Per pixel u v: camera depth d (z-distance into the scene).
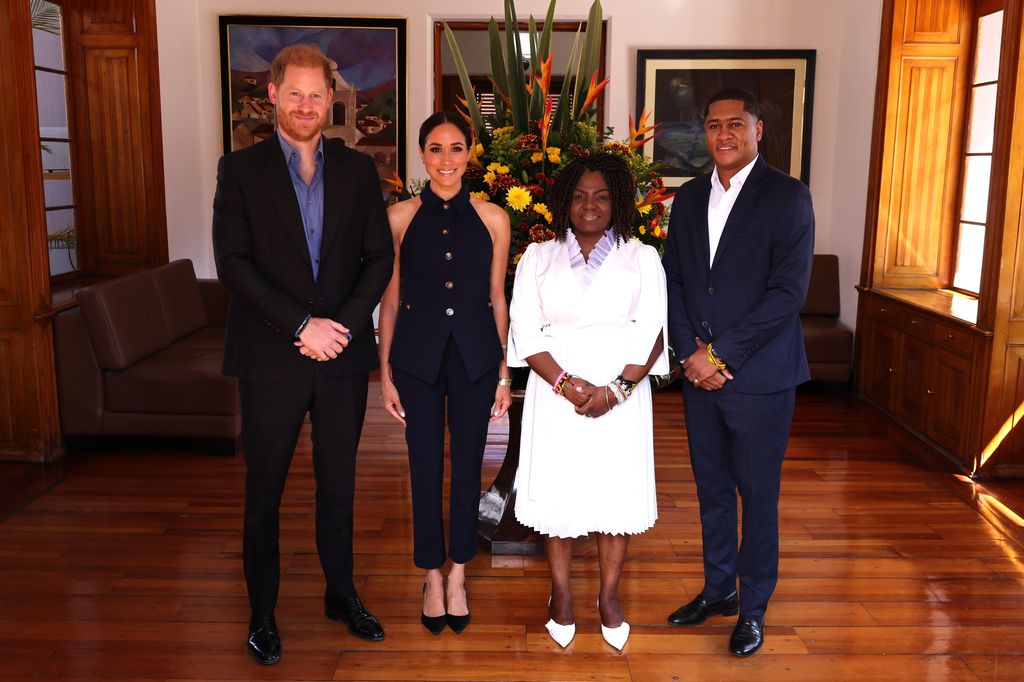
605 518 2.56
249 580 2.60
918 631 2.78
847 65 6.07
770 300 2.50
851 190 6.00
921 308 4.80
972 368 4.25
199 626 2.78
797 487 4.07
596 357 2.55
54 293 4.89
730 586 2.84
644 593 3.04
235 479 4.14
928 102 5.32
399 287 2.74
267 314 2.39
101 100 5.48
